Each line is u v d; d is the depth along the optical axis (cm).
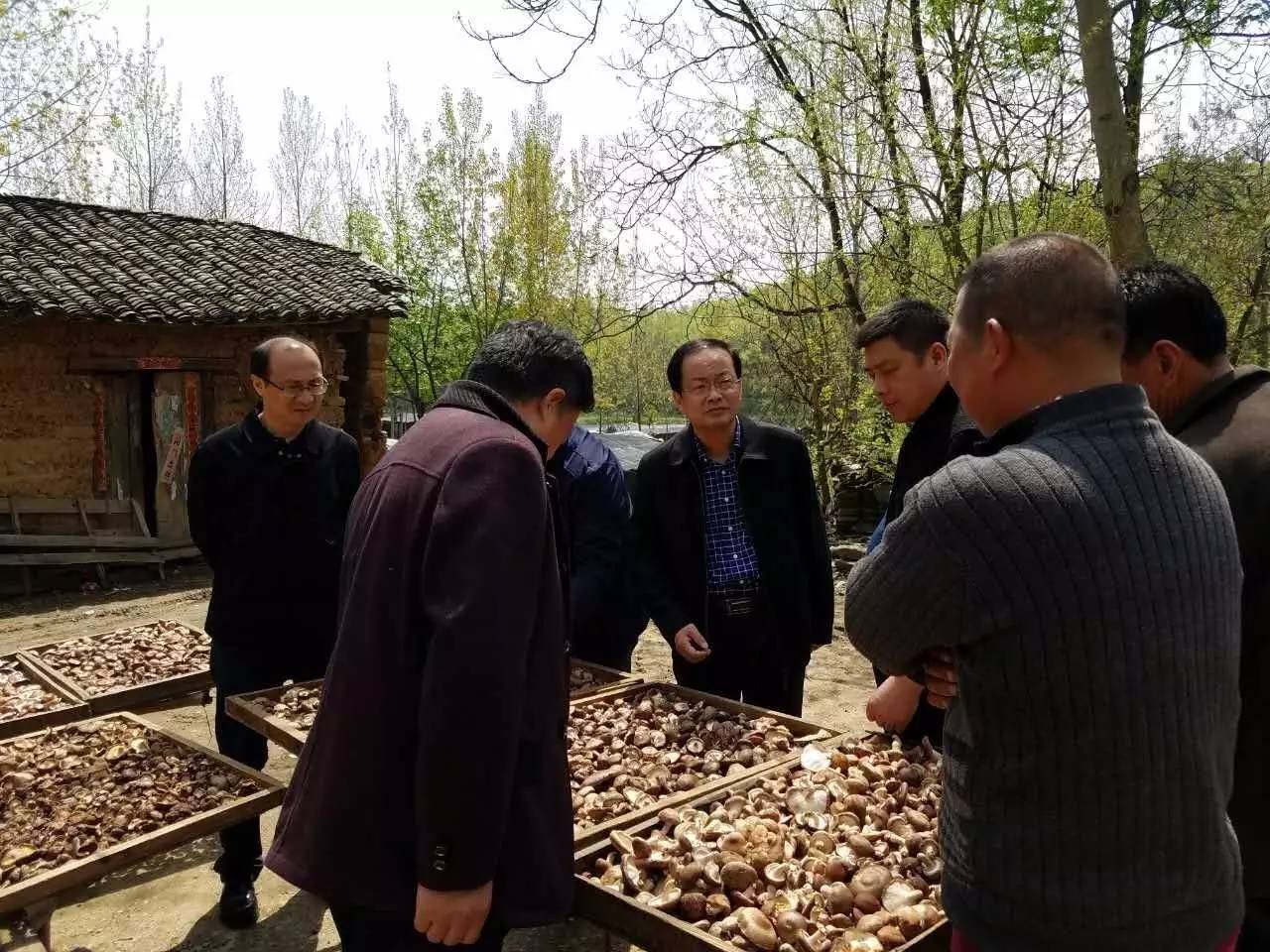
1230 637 122
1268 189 727
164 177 2181
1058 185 646
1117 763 113
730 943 159
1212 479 126
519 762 158
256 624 297
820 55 781
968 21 650
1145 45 641
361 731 154
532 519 153
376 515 158
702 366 293
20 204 1053
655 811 207
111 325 891
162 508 953
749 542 304
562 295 1938
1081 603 112
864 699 517
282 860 160
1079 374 124
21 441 862
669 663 600
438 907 143
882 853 187
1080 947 115
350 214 2064
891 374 248
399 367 2005
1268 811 158
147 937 291
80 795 243
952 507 119
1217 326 170
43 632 727
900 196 727
